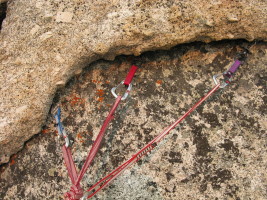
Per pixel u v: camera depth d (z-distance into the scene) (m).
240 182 1.18
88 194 1.25
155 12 1.25
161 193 1.22
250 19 1.23
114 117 1.33
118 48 1.30
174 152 1.25
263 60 1.32
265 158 1.19
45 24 1.33
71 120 1.37
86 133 1.34
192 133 1.27
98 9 1.30
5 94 1.32
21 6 1.42
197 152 1.24
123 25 1.26
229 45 1.36
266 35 1.29
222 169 1.20
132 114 1.33
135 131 1.30
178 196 1.20
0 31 1.46
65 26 1.31
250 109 1.27
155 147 1.27
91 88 1.39
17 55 1.34
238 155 1.21
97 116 1.35
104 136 1.31
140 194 1.23
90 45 1.28
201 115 1.29
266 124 1.24
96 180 1.27
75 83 1.40
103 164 1.28
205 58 1.36
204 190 1.19
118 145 1.30
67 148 1.23
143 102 1.33
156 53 1.39
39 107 1.32
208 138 1.25
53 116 1.39
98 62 1.40
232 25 1.25
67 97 1.40
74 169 1.20
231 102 1.29
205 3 1.23
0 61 1.35
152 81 1.36
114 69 1.40
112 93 1.27
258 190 1.17
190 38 1.29
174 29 1.26
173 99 1.32
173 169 1.23
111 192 1.24
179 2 1.24
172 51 1.38
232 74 1.26
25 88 1.31
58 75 1.31
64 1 1.35
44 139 1.38
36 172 1.35
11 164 1.42
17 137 1.34
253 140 1.22
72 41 1.30
